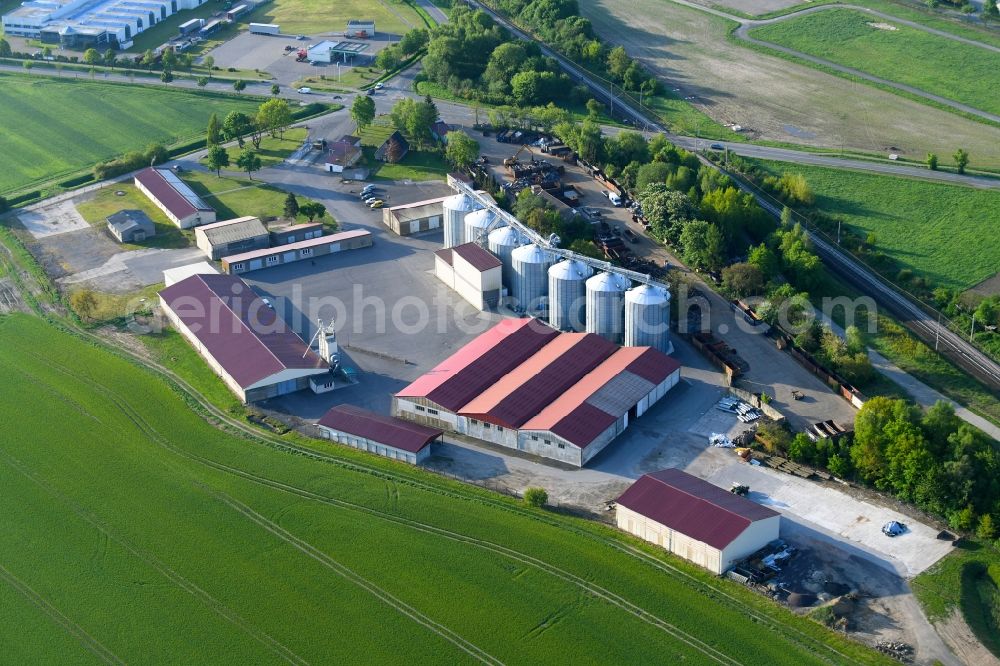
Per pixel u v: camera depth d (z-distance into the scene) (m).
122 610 152.75
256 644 146.38
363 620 150.12
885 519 169.88
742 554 160.12
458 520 170.00
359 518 170.38
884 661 142.00
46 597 155.38
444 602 153.12
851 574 158.25
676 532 160.88
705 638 145.75
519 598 153.50
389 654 144.38
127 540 166.50
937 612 150.75
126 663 143.75
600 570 158.62
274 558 162.00
